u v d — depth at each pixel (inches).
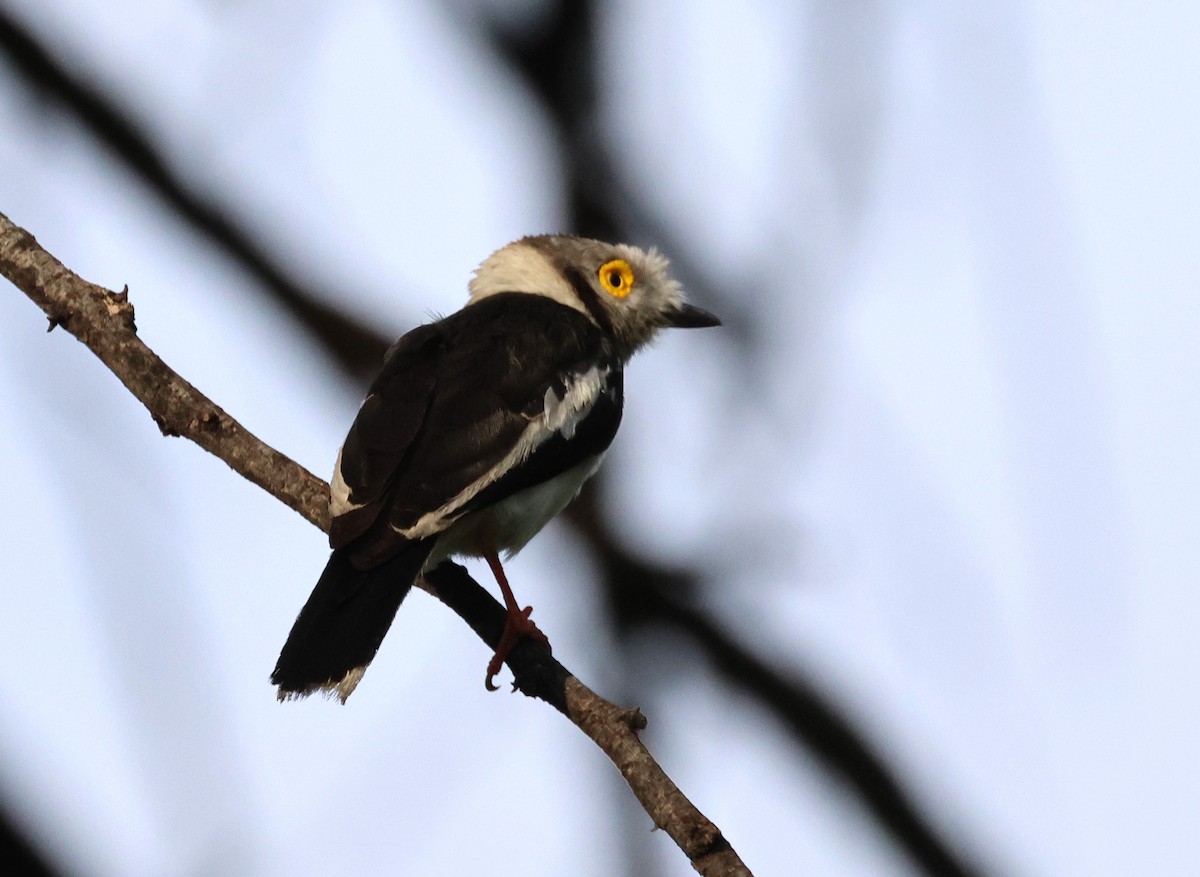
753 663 475.2
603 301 532.4
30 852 343.3
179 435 410.3
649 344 540.7
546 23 509.4
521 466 423.5
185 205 472.7
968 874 475.5
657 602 474.3
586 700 360.5
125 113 471.5
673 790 331.6
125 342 409.7
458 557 450.0
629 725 351.3
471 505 410.3
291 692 376.8
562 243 540.7
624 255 535.2
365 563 392.8
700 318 532.4
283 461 416.2
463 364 440.5
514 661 391.2
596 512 484.1
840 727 479.8
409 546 400.5
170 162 477.1
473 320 466.3
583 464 450.9
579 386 447.8
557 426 435.5
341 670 378.6
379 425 418.6
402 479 408.2
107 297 412.5
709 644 475.5
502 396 433.1
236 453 411.5
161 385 409.4
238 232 484.7
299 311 495.2
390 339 505.0
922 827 480.4
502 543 439.2
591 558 484.4
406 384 432.1
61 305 410.3
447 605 424.5
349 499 403.2
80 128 467.8
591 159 538.9
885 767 479.5
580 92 528.1
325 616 387.5
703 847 319.6
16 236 415.8
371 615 386.9
